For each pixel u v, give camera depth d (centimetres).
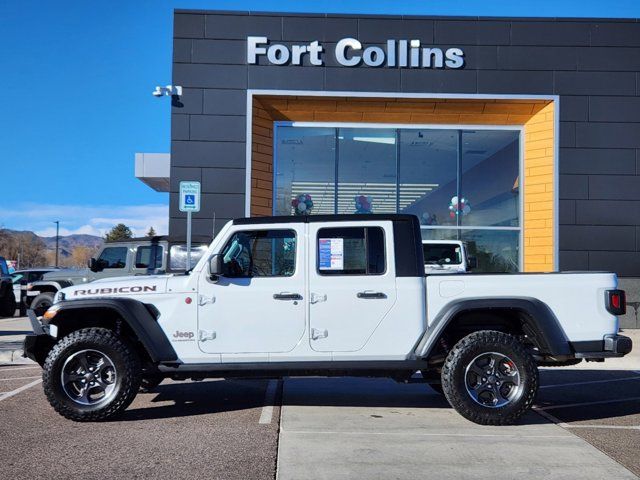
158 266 1213
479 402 607
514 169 1605
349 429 597
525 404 602
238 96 1491
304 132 1580
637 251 1500
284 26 1501
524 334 654
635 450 535
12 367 988
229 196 1478
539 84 1512
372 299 621
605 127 1516
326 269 628
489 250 1589
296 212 1574
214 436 566
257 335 619
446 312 612
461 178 1593
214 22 1495
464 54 1511
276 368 618
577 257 1502
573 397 775
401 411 680
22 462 490
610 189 1509
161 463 488
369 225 637
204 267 628
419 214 1584
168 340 620
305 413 666
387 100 1516
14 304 1969
